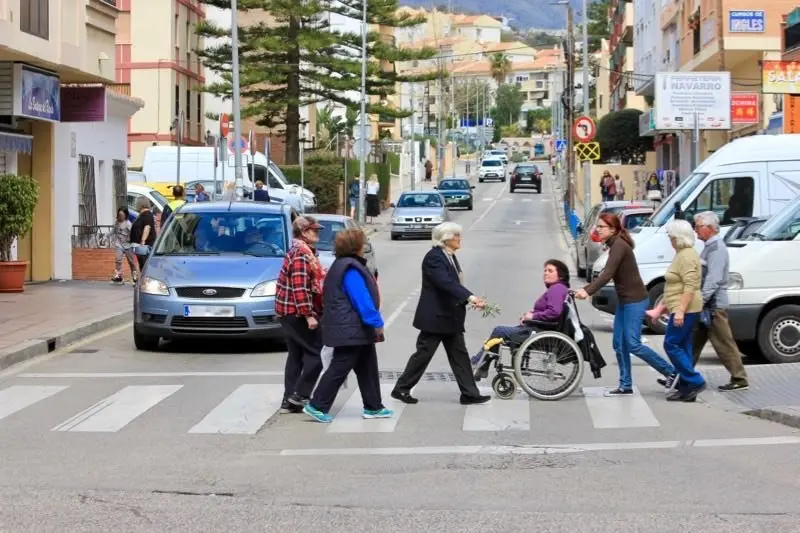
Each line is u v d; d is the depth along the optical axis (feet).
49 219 89.25
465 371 42.06
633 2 242.78
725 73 129.70
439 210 152.46
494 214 204.74
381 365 52.70
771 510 26.17
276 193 143.23
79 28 82.69
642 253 63.67
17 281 78.95
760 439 35.17
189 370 50.21
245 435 36.22
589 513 25.94
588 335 42.93
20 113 77.77
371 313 38.14
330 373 38.34
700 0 146.30
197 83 205.16
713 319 43.78
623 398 43.37
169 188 130.72
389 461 32.22
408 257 122.83
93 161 99.76
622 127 232.94
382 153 233.55
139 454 33.17
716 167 67.41
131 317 69.36
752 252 52.34
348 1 183.62
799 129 108.06
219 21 223.10
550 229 169.99
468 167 366.84
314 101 184.24
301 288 39.40
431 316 41.47
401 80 188.85
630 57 275.59
